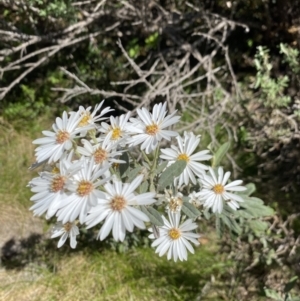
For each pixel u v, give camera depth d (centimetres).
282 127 41
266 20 44
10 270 41
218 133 45
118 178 23
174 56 47
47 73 50
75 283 39
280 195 41
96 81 49
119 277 39
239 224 36
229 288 38
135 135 24
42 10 41
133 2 43
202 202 27
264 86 40
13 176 46
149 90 44
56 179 21
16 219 44
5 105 51
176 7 46
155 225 23
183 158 26
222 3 44
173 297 37
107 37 48
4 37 44
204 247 41
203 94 43
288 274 37
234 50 47
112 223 20
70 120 23
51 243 42
